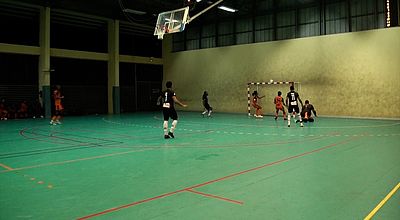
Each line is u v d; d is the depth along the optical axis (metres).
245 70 25.14
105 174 6.36
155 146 9.91
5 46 21.14
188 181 5.79
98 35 26.44
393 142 10.34
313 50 22.02
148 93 29.95
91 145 10.19
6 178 6.07
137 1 24.25
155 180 5.88
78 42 25.22
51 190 5.27
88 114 25.80
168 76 30.27
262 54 24.25
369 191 5.09
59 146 10.01
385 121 18.02
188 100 28.75
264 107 24.20
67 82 24.77
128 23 27.31
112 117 22.55
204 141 10.91
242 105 25.38
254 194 4.99
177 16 16.36
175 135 12.58
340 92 20.98
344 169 6.61
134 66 28.81
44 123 18.22
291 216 4.08
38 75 23.08
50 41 23.55
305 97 22.36
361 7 20.56
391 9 19.23
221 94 26.52
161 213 4.20
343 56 20.88
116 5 24.83
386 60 19.42
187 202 4.64
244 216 4.09
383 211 4.21
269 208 4.37
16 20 22.03
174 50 29.97
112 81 26.67
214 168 6.81
